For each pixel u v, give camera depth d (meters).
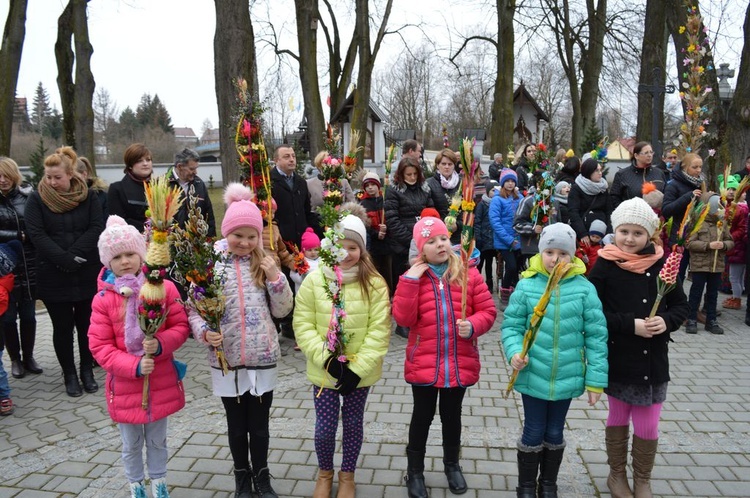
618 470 3.37
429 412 3.39
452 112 52.53
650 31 15.55
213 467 3.80
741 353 5.97
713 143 11.40
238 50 7.74
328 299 3.37
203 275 3.02
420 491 3.37
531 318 3.11
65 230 5.04
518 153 10.04
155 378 3.19
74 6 13.99
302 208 6.29
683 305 3.27
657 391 3.22
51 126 53.56
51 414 4.75
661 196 6.42
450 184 6.87
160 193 2.93
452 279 3.34
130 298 3.17
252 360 3.29
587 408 4.60
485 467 3.74
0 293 4.71
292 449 4.02
